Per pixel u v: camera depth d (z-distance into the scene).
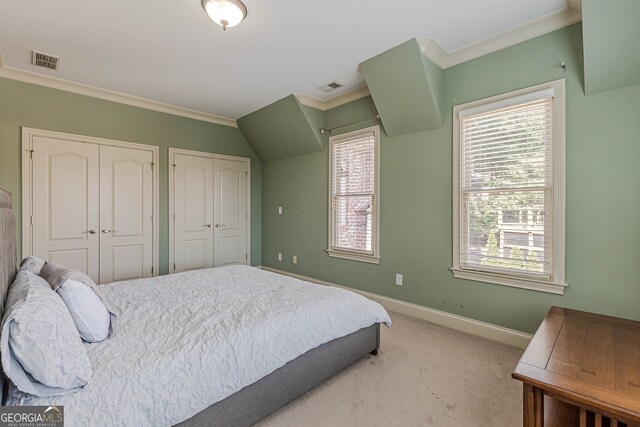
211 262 4.65
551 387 1.20
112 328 1.52
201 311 1.80
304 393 1.80
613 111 2.06
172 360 1.28
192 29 2.40
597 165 2.12
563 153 2.24
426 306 3.09
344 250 3.89
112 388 1.11
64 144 3.43
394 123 3.22
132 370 1.19
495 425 1.60
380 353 2.37
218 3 2.03
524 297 2.47
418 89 2.82
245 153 5.06
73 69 3.09
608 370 1.31
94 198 3.63
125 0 2.06
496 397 1.83
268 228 5.15
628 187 2.02
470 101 2.73
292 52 2.75
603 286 2.12
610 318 1.93
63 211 3.43
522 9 2.16
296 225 4.64
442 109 2.92
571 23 2.20
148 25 2.35
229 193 4.86
